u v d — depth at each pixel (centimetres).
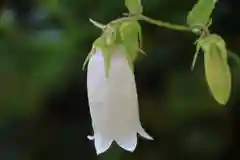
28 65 74
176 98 73
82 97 77
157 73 74
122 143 40
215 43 41
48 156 81
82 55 74
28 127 79
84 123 80
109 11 71
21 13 78
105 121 40
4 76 74
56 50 74
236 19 73
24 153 80
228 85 42
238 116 75
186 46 73
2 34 76
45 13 76
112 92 39
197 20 42
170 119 75
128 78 39
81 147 81
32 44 75
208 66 42
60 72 74
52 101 77
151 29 73
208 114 73
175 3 70
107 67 39
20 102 75
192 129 75
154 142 77
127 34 39
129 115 40
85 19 73
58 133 80
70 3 73
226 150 76
